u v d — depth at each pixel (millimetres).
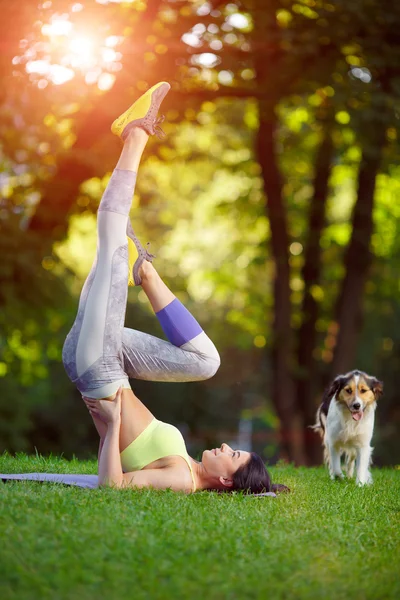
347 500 7332
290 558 4902
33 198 15781
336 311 20094
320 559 5000
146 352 7141
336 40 14938
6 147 14820
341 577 4719
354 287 19844
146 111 7359
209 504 6348
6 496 5750
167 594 4191
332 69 14898
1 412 20219
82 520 5262
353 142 16891
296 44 14703
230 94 15305
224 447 7266
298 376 20609
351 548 5332
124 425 6887
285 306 20281
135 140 7301
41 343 18562
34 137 14805
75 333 6805
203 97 15219
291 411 20250
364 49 15062
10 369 19266
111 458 6668
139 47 14117
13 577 4207
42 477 7008
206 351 7266
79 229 17953
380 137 16000
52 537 4879
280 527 5711
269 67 15164
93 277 6887
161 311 7227
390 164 19078
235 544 5059
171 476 6805
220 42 14961
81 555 4582
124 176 7156
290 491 7637
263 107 15641
